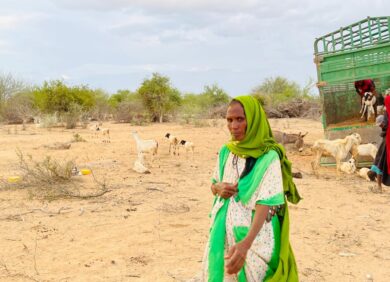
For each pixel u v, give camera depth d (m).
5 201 8.97
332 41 13.57
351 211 8.36
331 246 6.52
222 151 3.31
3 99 42.19
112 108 42.94
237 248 2.85
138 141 13.16
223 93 50.50
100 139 21.62
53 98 36.75
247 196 3.05
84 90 38.78
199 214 8.06
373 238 6.87
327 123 13.98
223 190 3.08
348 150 12.00
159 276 5.39
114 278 5.34
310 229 7.29
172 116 37.66
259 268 3.00
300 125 30.19
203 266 3.25
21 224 7.46
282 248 3.07
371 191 9.96
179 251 6.24
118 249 6.30
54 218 7.80
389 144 9.33
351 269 5.72
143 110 37.41
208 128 28.19
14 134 25.05
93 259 5.94
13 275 5.41
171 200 9.05
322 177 11.96
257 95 43.44
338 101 13.94
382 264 5.89
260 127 3.07
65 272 5.52
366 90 13.54
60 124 33.34
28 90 44.56
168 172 12.30
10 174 12.01
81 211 8.14
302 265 5.82
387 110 9.31
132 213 8.11
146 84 35.75
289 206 8.68
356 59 13.26
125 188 10.15
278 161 3.04
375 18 12.93
